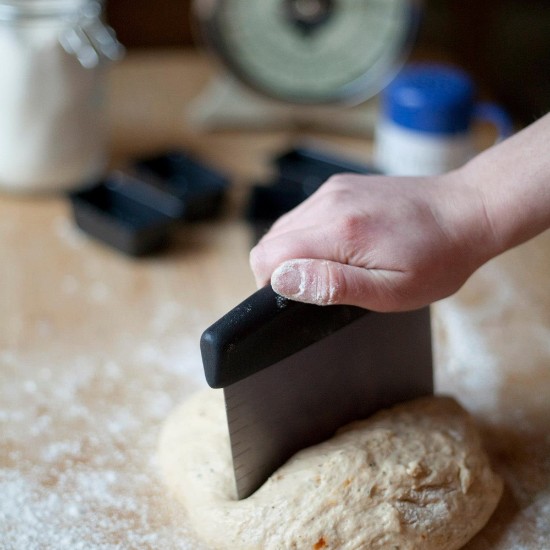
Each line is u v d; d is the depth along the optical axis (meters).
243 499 0.77
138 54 1.82
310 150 1.36
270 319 0.70
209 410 0.88
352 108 1.53
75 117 1.28
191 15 1.82
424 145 1.31
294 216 0.78
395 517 0.73
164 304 1.13
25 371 1.00
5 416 0.93
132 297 1.14
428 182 0.78
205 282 1.17
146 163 1.37
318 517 0.73
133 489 0.85
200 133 1.54
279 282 0.69
